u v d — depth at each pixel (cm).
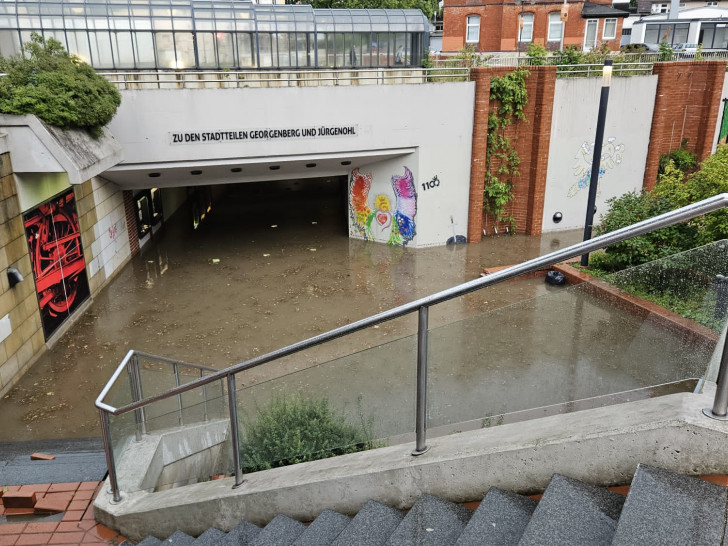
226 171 1745
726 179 1013
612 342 311
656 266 290
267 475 404
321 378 433
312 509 361
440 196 1867
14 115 997
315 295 1477
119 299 1454
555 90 1881
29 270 1102
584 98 1928
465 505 310
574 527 243
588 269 1303
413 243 1883
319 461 391
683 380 288
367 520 316
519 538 257
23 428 905
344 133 1709
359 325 341
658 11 4969
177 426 546
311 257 1788
